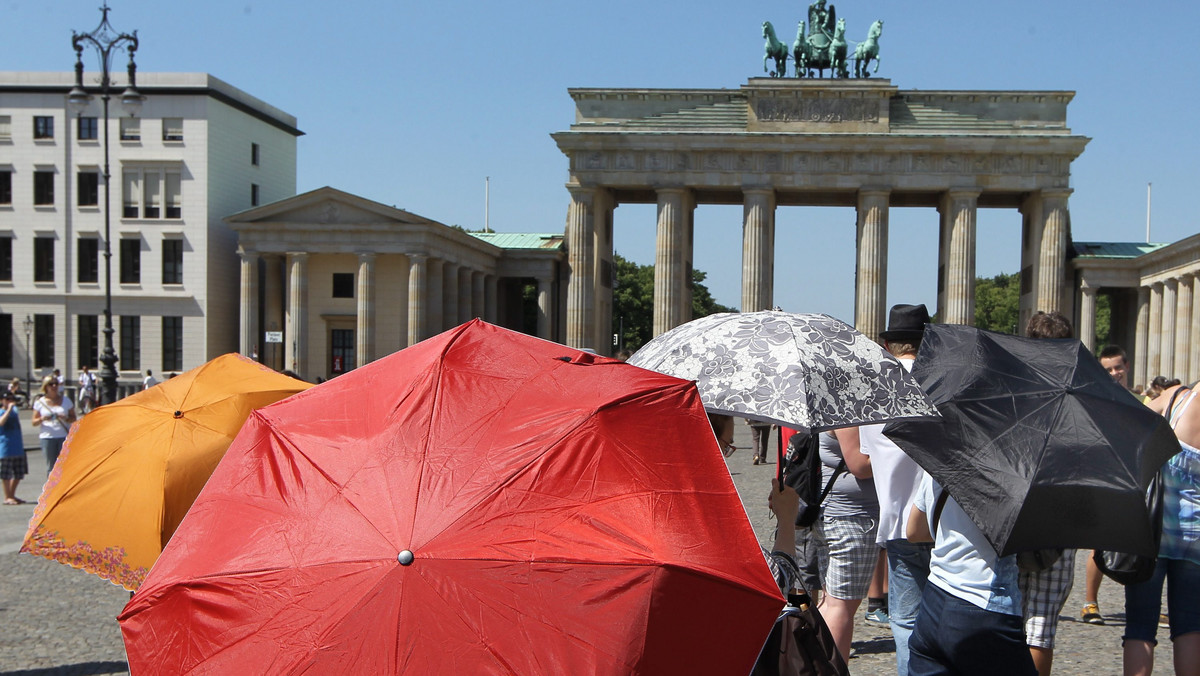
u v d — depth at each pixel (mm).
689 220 108062
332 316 103938
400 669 5512
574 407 6641
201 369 11484
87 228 105438
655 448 6562
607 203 105812
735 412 8859
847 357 9344
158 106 104438
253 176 113625
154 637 6176
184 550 6516
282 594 5895
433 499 6090
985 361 9320
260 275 111250
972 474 8578
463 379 6926
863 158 99125
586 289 101562
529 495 6145
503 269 117500
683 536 6137
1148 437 8758
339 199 98750
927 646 9469
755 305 99438
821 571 13781
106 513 10188
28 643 16156
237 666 5781
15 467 33188
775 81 100812
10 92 105500
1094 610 17453
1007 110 99875
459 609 5641
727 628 5957
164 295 104812
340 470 6473
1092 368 9414
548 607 5711
